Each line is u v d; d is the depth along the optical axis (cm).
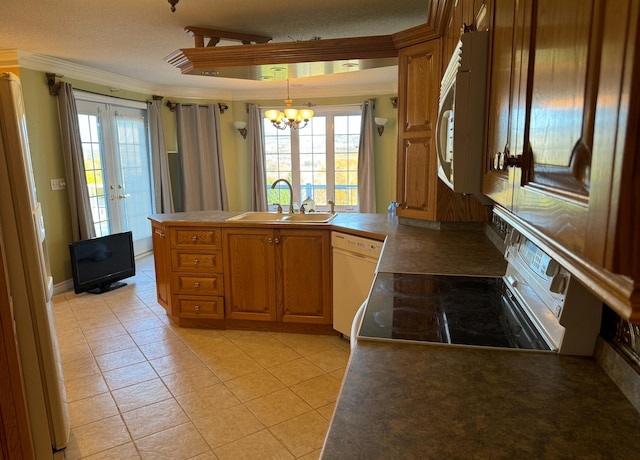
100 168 527
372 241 289
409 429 79
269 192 707
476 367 104
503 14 102
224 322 359
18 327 184
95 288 470
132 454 208
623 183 39
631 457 72
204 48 330
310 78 570
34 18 314
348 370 103
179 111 633
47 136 449
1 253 172
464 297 155
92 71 495
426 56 281
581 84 49
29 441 184
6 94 174
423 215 301
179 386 270
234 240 342
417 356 110
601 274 47
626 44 38
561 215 56
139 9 300
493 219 260
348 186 680
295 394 260
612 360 98
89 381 277
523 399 90
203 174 657
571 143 52
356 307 312
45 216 447
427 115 286
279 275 339
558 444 75
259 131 680
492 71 121
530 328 127
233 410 243
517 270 153
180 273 354
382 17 327
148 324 373
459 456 72
